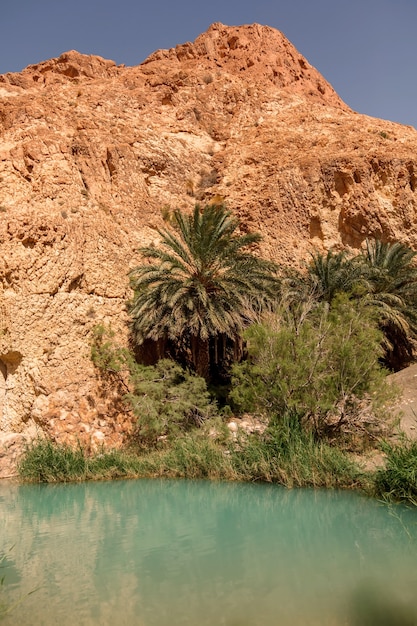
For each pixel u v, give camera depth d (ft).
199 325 58.03
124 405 55.57
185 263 64.69
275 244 79.71
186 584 17.51
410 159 87.71
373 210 83.30
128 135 88.02
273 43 140.26
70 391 53.98
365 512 27.61
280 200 82.74
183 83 113.50
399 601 15.96
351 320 44.65
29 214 58.90
